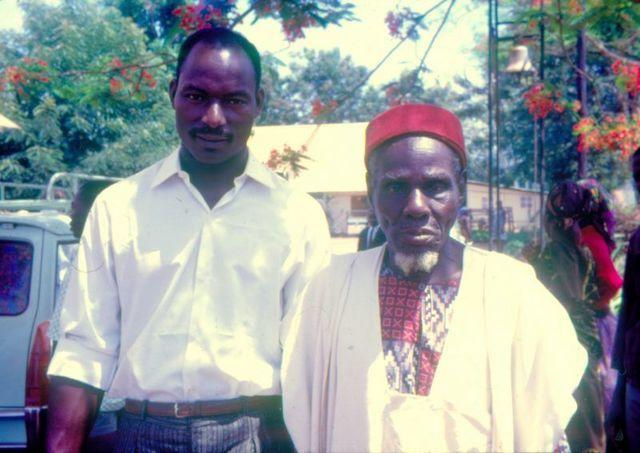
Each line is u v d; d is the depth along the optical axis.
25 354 4.67
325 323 2.21
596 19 5.37
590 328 4.21
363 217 26.19
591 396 4.18
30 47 12.05
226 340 2.41
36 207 6.74
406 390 2.08
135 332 2.44
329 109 5.39
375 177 2.14
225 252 2.45
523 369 2.06
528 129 32.94
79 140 18.47
